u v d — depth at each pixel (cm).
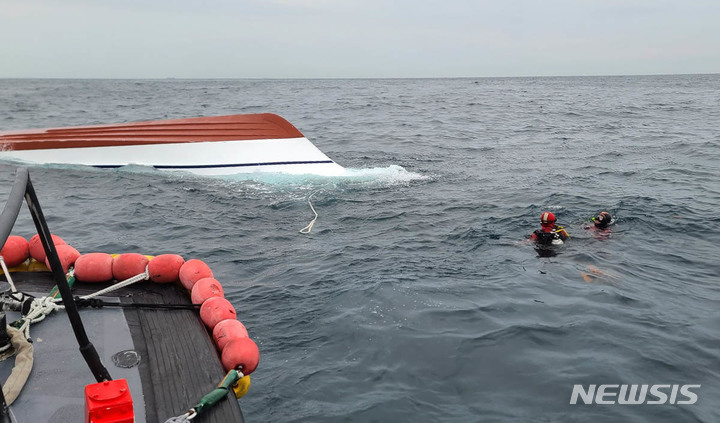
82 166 1459
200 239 903
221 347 392
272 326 594
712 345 534
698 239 866
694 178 1316
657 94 5662
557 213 1016
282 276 736
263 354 538
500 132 2325
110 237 906
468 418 433
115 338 394
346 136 2175
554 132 2311
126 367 362
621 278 708
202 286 446
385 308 623
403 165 1551
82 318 417
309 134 2228
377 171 1452
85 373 354
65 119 2884
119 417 276
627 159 1611
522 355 519
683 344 536
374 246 857
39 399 328
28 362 351
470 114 3222
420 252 823
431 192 1223
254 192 1237
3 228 254
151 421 319
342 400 461
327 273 741
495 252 818
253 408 455
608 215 920
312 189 1261
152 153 1442
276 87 9194
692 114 3150
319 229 960
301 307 637
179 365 371
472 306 625
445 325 580
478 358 516
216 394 333
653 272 730
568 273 727
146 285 483
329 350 540
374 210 1078
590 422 424
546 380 479
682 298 647
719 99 4647
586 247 832
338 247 856
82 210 1069
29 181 287
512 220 981
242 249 852
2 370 352
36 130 1546
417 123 2691
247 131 1426
